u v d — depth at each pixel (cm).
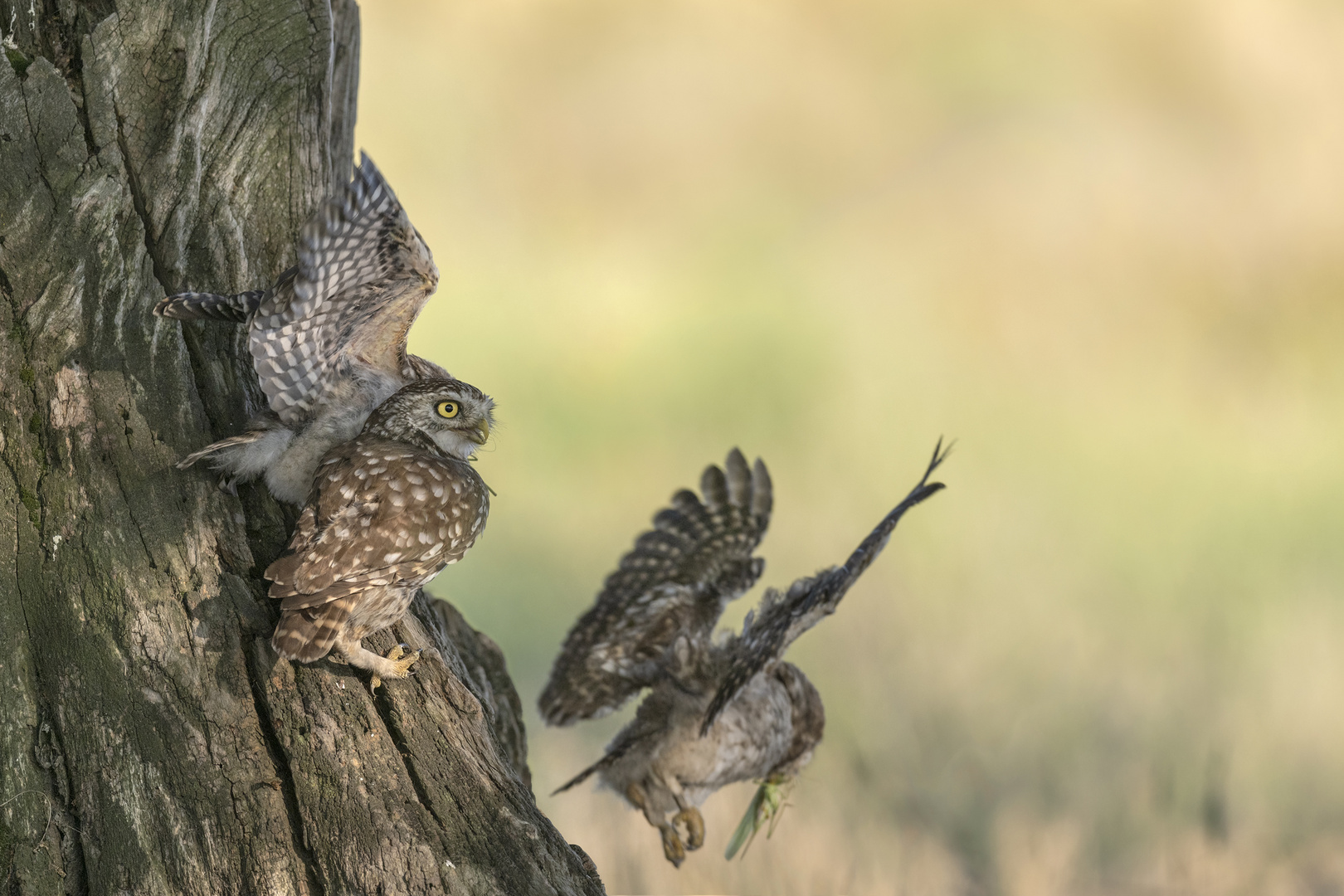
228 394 678
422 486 604
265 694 595
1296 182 2511
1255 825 1116
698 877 987
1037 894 1032
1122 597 1498
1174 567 1573
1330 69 2745
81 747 582
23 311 634
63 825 573
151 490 624
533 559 1623
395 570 595
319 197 767
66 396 630
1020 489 1783
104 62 690
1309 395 2084
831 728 1245
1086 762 1195
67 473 618
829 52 2959
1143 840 1114
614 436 1953
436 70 2920
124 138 695
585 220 2647
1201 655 1356
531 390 2058
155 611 602
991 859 1098
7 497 611
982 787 1167
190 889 560
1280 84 2741
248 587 618
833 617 1423
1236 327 2316
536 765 1205
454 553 620
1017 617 1427
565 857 592
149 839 567
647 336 2191
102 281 651
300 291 598
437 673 635
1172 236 2466
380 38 2966
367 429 649
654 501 1775
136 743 580
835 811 1109
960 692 1285
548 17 2984
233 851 564
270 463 649
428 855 566
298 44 745
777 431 1978
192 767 577
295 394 639
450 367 2100
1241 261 2403
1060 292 2403
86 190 651
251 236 733
